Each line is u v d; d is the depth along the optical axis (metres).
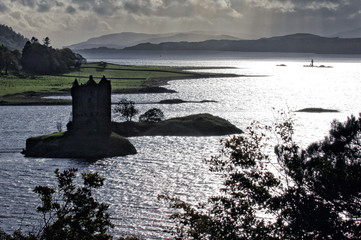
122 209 69.81
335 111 199.75
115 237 59.03
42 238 30.77
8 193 77.75
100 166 99.75
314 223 30.34
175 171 94.31
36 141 115.12
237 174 34.47
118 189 80.75
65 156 109.62
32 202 72.94
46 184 84.12
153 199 74.56
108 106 119.25
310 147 35.97
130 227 62.41
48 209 30.72
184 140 129.88
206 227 32.56
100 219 31.12
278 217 32.66
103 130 117.69
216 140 129.88
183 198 75.06
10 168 97.06
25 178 88.62
